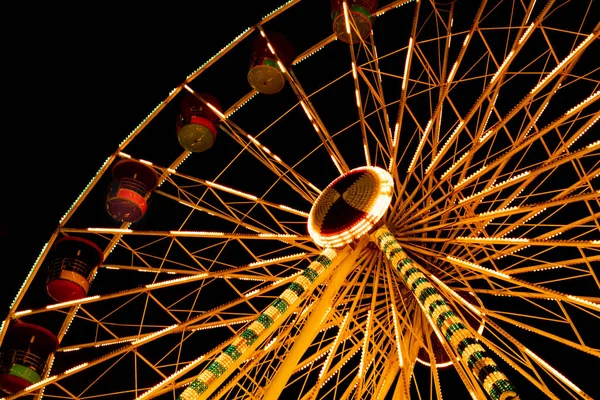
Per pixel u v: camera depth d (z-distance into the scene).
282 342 13.98
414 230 14.44
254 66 17.00
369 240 14.31
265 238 15.30
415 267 12.91
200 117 17.17
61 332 17.14
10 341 15.38
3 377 14.78
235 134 16.48
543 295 13.00
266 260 15.09
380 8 17.12
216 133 17.52
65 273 15.63
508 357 11.90
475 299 15.43
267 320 12.93
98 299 15.03
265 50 17.23
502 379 10.16
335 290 13.69
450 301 13.80
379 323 14.48
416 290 12.39
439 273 14.98
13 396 13.94
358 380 12.62
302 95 16.39
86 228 16.09
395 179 14.88
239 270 15.01
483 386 10.38
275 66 17.02
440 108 14.77
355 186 14.73
